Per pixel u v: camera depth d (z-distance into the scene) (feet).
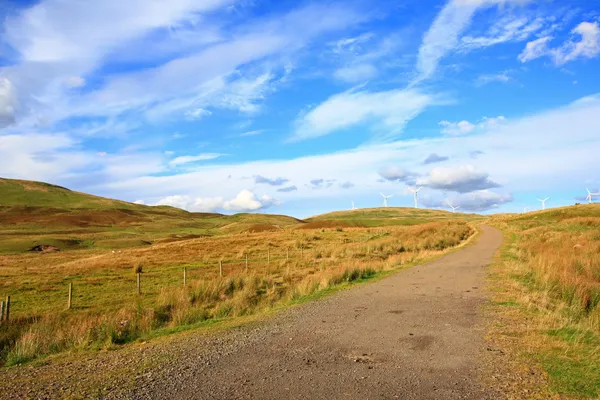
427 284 53.52
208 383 20.99
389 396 18.51
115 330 35.17
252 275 69.10
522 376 20.25
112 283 81.41
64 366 26.09
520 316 33.35
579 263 55.26
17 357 29.84
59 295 70.08
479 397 18.07
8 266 148.46
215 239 198.90
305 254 119.96
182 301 52.85
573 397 17.75
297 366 23.22
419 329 30.68
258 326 34.71
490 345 25.68
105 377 22.88
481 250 104.47
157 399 19.11
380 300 44.09
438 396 18.33
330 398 18.49
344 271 64.64
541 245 89.25
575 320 31.17
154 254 146.92
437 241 131.54
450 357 23.77
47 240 305.94
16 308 60.18
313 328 32.65
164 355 26.96
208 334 32.91
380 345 26.89
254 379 21.34
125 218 630.33
